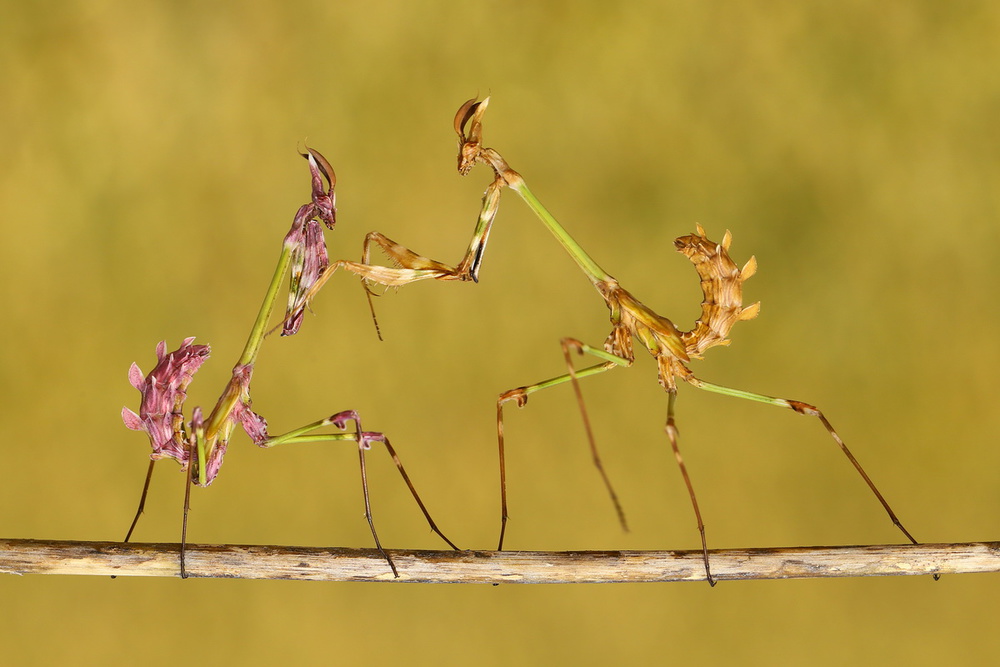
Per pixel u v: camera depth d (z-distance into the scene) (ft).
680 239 1.27
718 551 1.24
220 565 1.23
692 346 1.27
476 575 1.23
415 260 1.26
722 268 1.27
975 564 1.23
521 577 1.23
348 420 1.23
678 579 1.23
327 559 1.23
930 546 1.24
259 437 1.24
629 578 1.23
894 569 1.23
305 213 1.24
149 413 1.24
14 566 1.23
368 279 1.25
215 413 1.24
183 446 1.24
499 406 1.25
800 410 1.25
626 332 1.26
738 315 1.27
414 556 1.23
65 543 1.23
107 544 1.23
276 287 1.24
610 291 1.26
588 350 1.23
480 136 1.26
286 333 1.24
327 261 1.25
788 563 1.23
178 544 1.23
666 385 1.25
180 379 1.24
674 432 1.25
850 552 1.24
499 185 1.26
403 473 1.23
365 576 1.23
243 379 1.24
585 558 1.23
